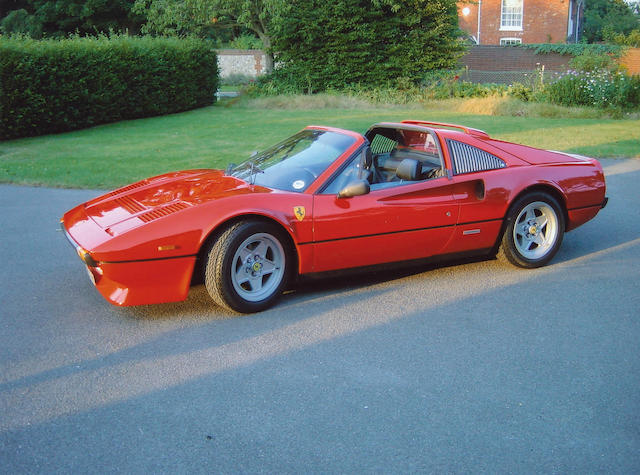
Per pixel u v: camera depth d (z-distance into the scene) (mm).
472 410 3172
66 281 5062
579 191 5504
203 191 4617
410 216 4773
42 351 3807
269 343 3936
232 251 4148
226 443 2869
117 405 3193
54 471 2654
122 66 17562
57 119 15594
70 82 15844
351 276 5258
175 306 4547
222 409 3162
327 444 2869
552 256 5496
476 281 5133
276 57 24766
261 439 2902
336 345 3914
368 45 23281
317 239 4477
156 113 19703
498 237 5273
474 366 3648
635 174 9773
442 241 5008
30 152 12359
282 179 4695
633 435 2963
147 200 4613
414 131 5301
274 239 4355
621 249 6047
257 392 3334
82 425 3006
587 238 6477
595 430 3004
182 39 22438
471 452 2820
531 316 4395
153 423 3029
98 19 40469
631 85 19094
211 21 23656
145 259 3996
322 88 24219
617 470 2699
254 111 20516
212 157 11383
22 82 14453
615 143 12617
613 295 4805
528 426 3033
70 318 4316
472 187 5043
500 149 5348
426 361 3707
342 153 4742
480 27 37219
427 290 4918
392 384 3430
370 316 4387
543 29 36656
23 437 2902
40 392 3314
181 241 4055
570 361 3717
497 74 25625
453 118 17328
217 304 4590
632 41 35906
